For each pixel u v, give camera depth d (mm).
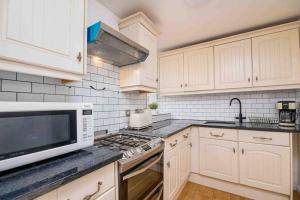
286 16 1759
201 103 2684
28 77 992
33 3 754
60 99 1163
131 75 1666
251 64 1997
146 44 1716
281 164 1655
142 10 1633
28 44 733
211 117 2586
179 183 1760
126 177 924
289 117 1834
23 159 663
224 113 2484
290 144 1620
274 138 1689
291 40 1787
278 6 1584
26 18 727
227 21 1857
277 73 1847
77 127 883
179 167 1764
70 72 939
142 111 1891
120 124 1735
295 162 1998
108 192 840
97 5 1488
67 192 639
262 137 1742
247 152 1822
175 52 2582
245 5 1564
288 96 2061
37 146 720
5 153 617
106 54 1383
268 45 1901
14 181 572
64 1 894
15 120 655
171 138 1580
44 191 536
